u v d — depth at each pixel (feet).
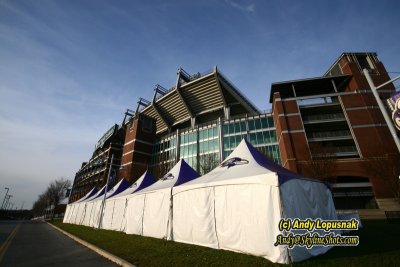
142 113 199.72
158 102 193.57
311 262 19.81
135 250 26.94
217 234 26.81
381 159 86.28
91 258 25.46
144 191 44.32
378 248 24.90
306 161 95.45
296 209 22.80
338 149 104.99
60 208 260.83
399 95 26.94
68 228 65.46
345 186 94.89
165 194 37.55
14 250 30.63
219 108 175.32
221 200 27.40
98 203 69.56
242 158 31.78
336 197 101.19
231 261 20.36
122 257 23.68
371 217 85.92
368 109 107.96
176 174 42.47
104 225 59.16
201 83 166.81
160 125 210.38
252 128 135.33
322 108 115.65
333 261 19.99
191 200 31.91
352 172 94.99
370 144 99.91
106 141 246.68
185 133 164.86
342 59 127.34
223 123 146.20
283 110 115.65
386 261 19.26
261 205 22.68
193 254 23.73
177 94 179.42
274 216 21.35
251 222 23.21
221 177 29.01
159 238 35.76
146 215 41.47
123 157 186.70
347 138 106.42
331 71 136.98
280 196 21.54
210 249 25.93
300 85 129.80
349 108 110.42
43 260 24.49
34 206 373.40
